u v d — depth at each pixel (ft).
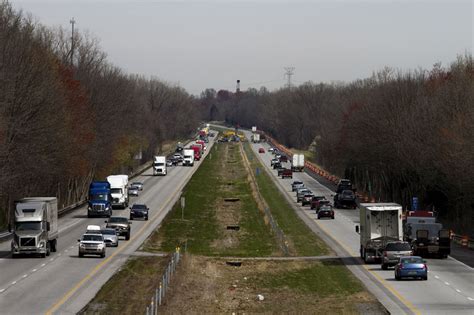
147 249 539.70
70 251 506.07
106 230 548.31
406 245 448.24
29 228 467.11
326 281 411.95
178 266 440.04
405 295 356.59
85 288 354.13
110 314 294.66
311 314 315.99
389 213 468.75
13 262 447.01
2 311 296.92
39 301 319.47
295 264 476.13
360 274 431.02
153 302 287.28
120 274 399.85
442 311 312.91
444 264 476.13
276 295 372.99
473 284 390.21
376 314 307.58
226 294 372.79
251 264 477.77
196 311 317.63
